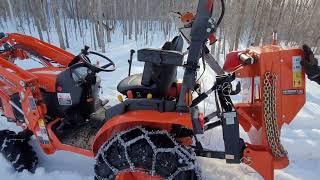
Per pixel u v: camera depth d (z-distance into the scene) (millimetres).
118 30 16156
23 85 2811
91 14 12078
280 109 2275
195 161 2279
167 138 2293
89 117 3305
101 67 3209
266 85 2229
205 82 4527
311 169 3041
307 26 9539
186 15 2305
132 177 2455
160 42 12312
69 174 2926
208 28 2113
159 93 2414
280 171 2973
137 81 2598
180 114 2238
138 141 2264
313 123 3893
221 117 2334
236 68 2467
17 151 2906
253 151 2318
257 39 7863
